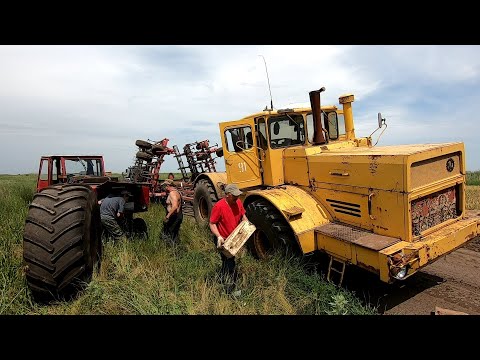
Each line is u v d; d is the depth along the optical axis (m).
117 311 3.05
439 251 3.28
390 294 3.91
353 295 3.67
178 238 5.57
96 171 7.46
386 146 4.48
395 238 3.35
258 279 3.93
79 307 2.99
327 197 4.24
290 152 4.88
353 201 3.84
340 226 3.95
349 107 5.41
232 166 5.91
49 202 3.00
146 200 5.74
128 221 5.70
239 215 4.07
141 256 4.34
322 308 3.30
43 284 2.90
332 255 3.74
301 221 4.07
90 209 3.22
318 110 4.86
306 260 4.17
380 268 3.07
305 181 4.62
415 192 3.26
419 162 3.34
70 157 7.16
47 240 2.85
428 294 3.88
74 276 2.97
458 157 3.81
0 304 3.00
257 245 4.84
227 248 3.61
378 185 3.48
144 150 10.67
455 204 3.87
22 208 6.76
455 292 3.90
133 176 10.95
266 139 5.06
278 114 5.08
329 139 5.68
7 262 3.74
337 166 4.02
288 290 3.65
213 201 7.18
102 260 3.89
